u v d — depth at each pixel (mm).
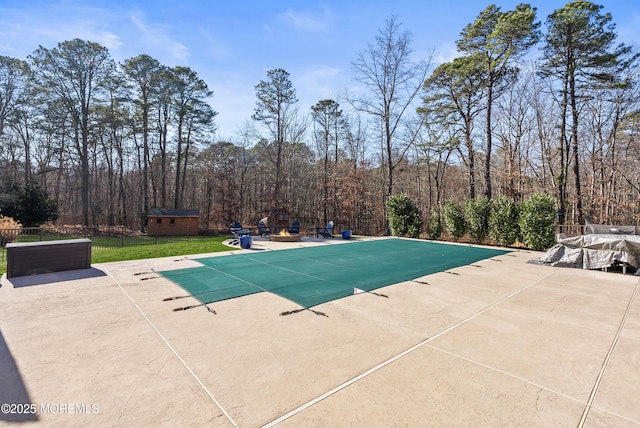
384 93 18547
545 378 2619
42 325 3645
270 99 24062
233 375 2594
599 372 2732
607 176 19609
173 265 7344
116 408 2141
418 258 8828
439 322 3900
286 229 15898
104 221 27938
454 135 22859
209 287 5414
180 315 4023
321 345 3186
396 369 2727
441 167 30078
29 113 22078
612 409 2209
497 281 6184
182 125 26016
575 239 7773
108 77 22766
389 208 15734
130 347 3098
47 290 5145
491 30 17016
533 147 20609
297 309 4312
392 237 15391
